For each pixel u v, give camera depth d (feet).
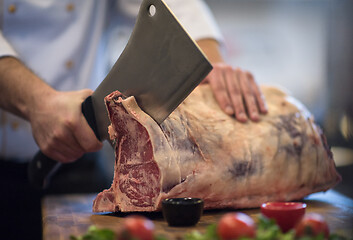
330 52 13.24
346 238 3.02
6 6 6.01
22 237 6.33
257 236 2.73
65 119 4.62
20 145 6.23
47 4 6.14
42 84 5.00
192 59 3.88
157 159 4.09
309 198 5.34
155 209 4.23
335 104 13.21
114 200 4.45
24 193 6.33
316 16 13.20
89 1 6.38
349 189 8.79
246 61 13.35
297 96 13.47
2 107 5.29
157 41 4.05
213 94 5.00
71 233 3.84
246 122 4.83
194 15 6.56
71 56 6.36
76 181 6.51
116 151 4.36
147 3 4.03
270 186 4.69
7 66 5.14
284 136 4.84
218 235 2.88
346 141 10.55
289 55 13.35
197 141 4.42
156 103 4.17
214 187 4.38
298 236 3.03
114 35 7.47
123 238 2.73
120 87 4.33
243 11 13.12
